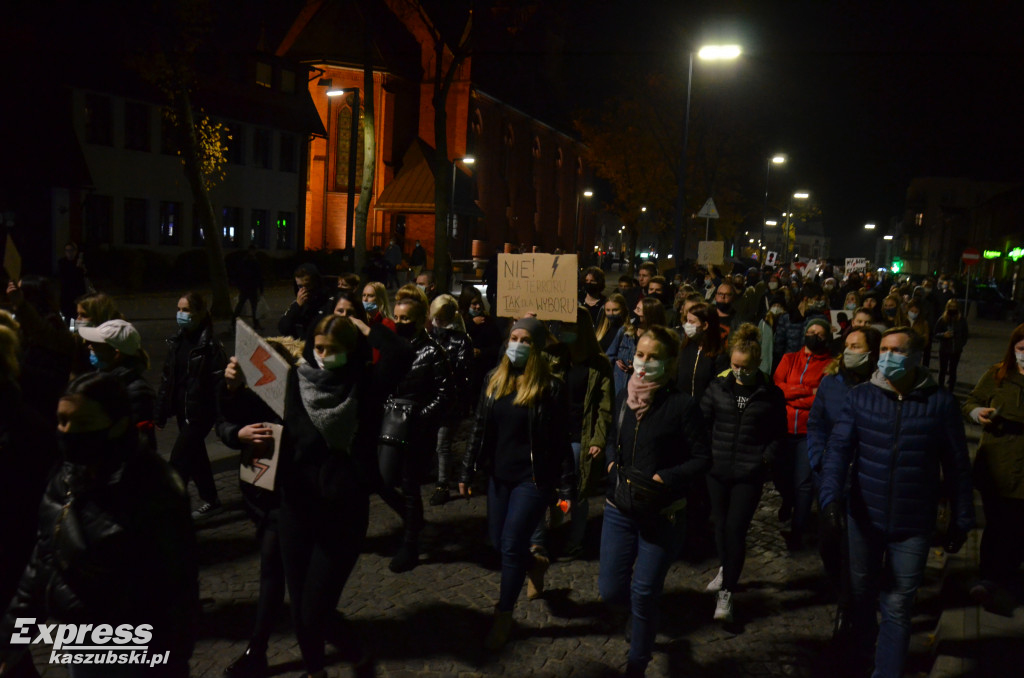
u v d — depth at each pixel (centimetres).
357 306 586
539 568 527
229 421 398
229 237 3728
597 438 570
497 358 880
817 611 543
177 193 3412
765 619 527
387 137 4859
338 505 378
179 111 2045
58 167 2844
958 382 1688
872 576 425
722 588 519
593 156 4531
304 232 4203
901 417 414
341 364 377
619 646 475
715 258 2148
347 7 4741
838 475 424
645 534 419
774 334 1007
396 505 578
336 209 4769
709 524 711
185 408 613
